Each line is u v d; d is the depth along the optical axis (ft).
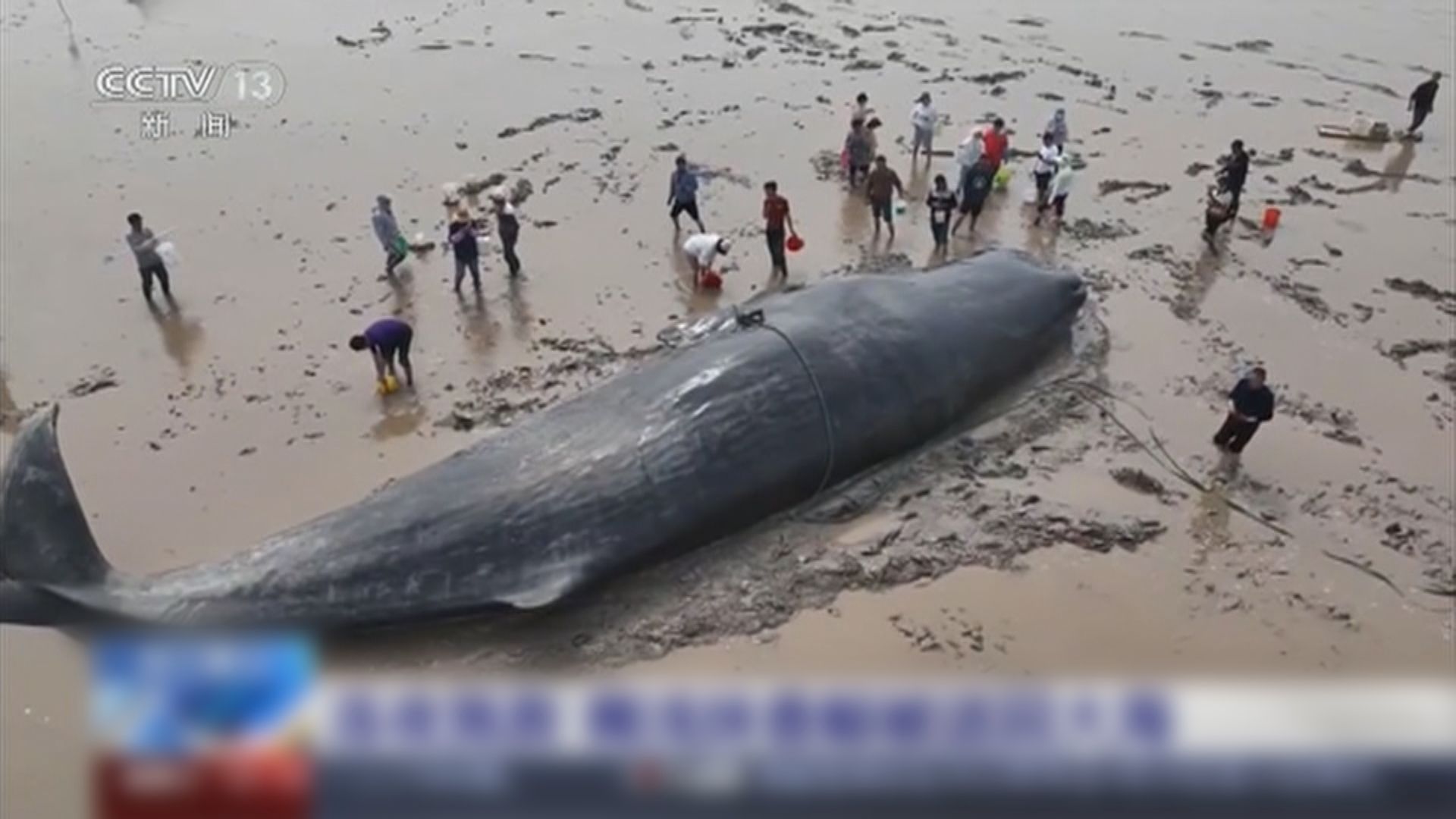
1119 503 47.73
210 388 53.72
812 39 100.22
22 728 35.86
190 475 48.21
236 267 64.03
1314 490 48.85
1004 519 46.42
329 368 55.42
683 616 41.65
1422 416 54.29
